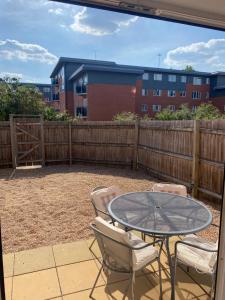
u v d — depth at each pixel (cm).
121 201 283
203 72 2445
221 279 146
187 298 225
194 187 539
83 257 290
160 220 232
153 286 240
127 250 200
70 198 534
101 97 1933
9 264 276
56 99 2703
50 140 907
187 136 572
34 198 534
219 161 480
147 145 765
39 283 246
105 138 884
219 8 141
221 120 470
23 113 1469
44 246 324
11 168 862
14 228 388
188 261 223
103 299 224
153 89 2348
